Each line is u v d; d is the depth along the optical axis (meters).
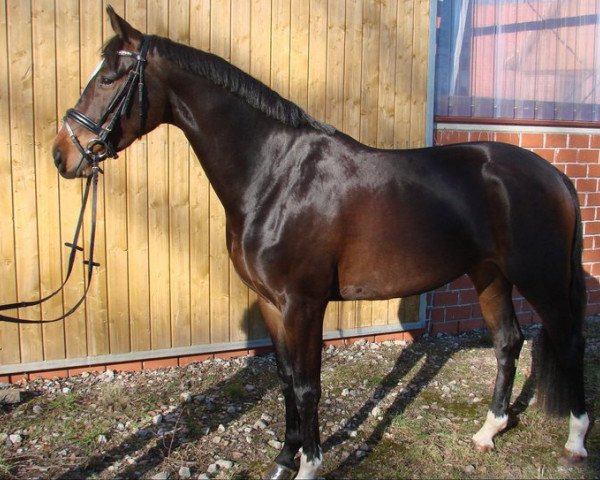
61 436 2.87
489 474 2.58
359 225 2.36
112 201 3.52
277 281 2.33
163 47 2.28
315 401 2.37
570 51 4.54
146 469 2.59
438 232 2.44
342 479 2.54
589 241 4.80
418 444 2.83
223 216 3.75
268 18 3.68
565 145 4.59
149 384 3.50
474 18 4.23
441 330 4.43
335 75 3.87
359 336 4.23
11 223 3.35
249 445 2.82
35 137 3.33
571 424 2.64
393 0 3.92
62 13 3.29
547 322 2.55
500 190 2.49
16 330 3.43
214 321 3.83
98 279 3.55
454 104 4.27
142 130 2.32
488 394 3.40
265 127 2.36
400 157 2.48
